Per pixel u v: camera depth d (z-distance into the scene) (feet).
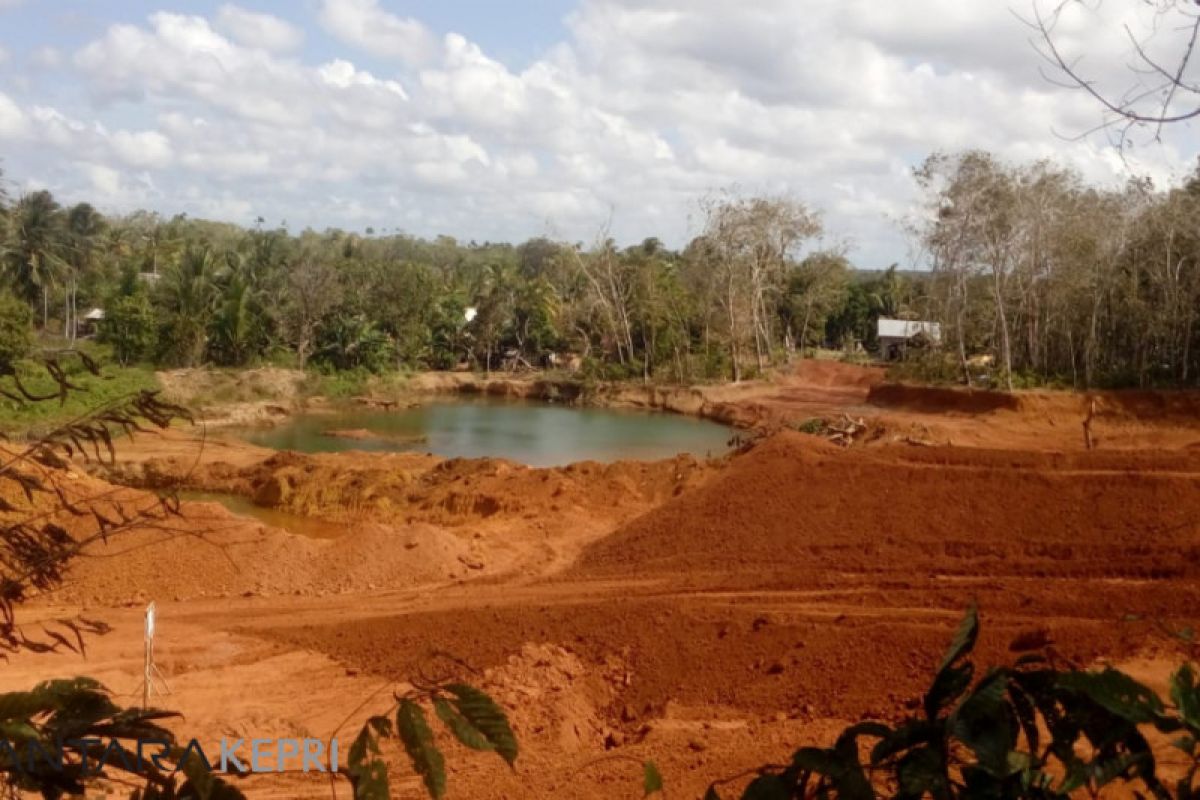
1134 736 8.16
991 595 42.45
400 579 54.70
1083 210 138.31
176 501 10.57
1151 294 140.15
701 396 171.83
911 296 223.71
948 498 56.03
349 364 190.60
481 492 76.54
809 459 62.23
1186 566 46.32
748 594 46.26
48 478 10.22
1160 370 139.23
